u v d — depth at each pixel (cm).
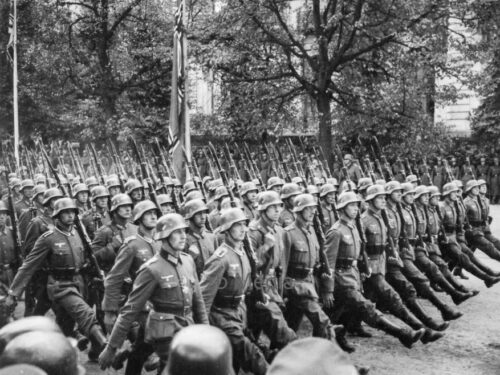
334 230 953
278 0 2744
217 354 258
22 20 3306
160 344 681
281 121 2900
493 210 2923
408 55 2642
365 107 2708
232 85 2909
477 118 3497
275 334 798
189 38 2930
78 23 3372
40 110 3378
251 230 887
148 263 687
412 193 1227
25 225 1283
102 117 3183
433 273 1229
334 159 2759
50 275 883
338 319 1011
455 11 2617
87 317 852
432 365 928
